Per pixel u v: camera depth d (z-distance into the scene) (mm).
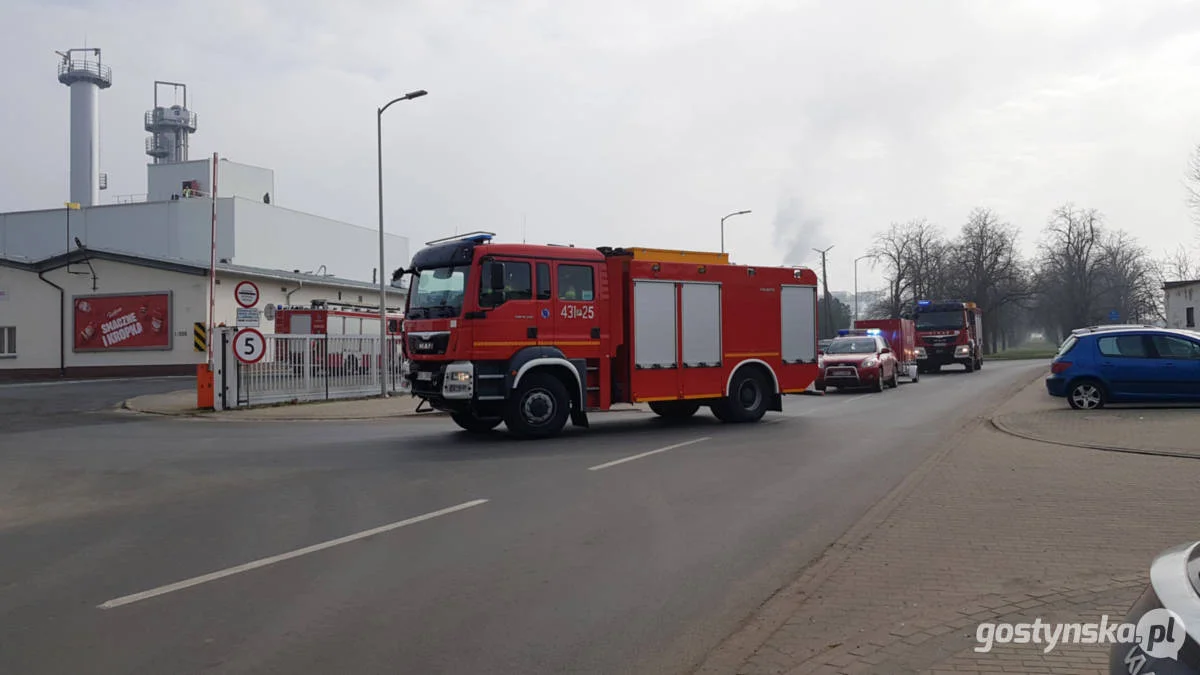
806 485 9828
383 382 25109
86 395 26484
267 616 5414
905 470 10859
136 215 58969
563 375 14555
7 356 40156
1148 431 12703
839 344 27094
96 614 5492
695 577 6184
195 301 38094
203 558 6867
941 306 39781
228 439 15250
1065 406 17406
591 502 8922
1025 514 7684
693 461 11703
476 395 13609
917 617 5020
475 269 13641
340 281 47875
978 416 17578
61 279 39781
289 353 22922
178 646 4898
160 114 77812
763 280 16969
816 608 5285
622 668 4516
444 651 4777
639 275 15242
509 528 7785
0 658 4730
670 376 15594
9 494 9891
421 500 9148
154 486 10297
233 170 65938
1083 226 73750
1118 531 6953
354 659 4672
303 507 8883
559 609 5488
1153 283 70812
